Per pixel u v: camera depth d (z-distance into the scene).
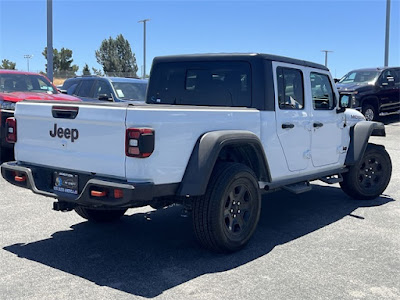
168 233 5.54
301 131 5.87
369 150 7.19
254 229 5.03
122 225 5.85
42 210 6.45
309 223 6.04
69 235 5.42
